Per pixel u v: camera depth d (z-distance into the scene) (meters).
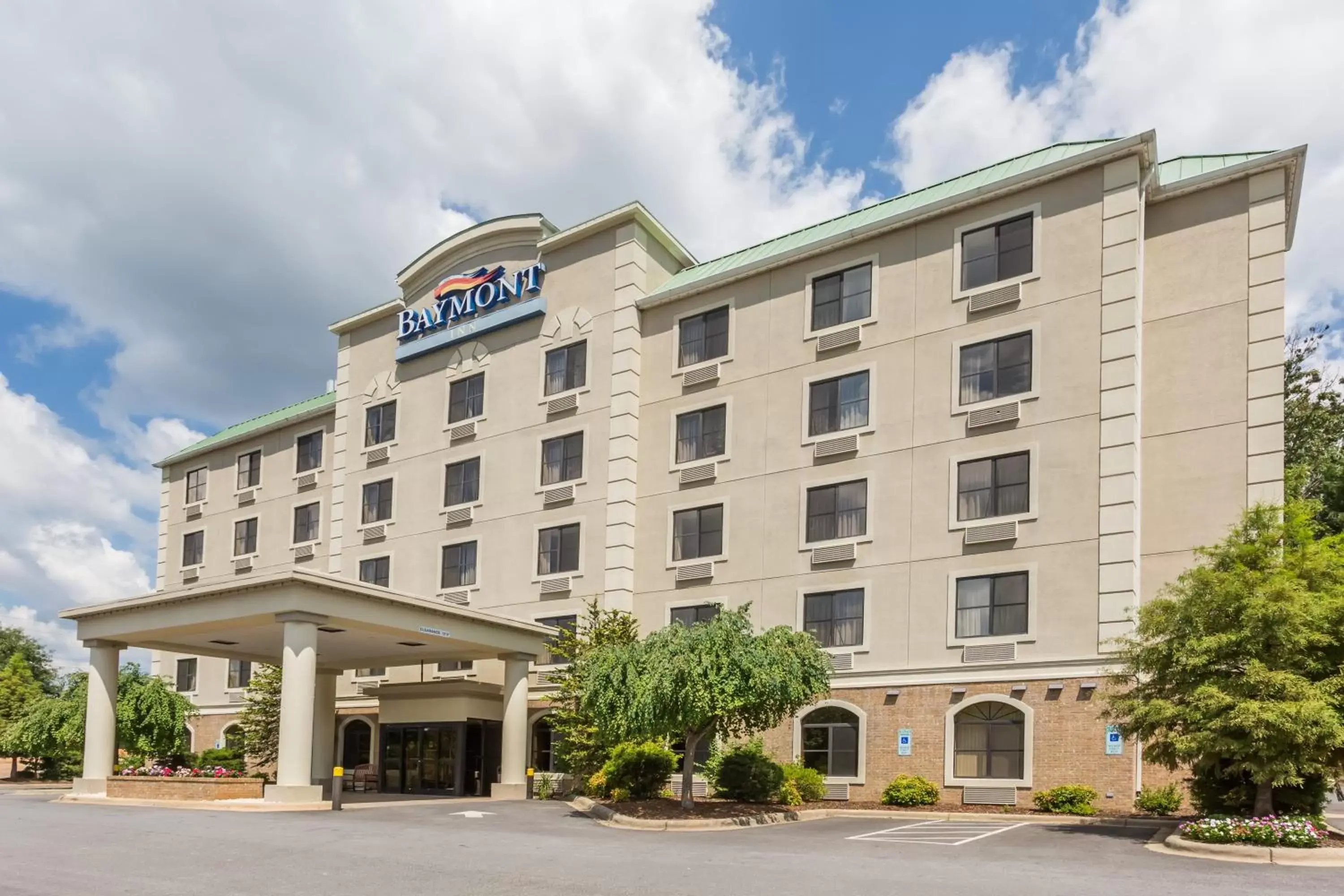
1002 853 15.88
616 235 34.47
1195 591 18.19
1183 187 25.70
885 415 28.03
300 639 24.17
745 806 22.66
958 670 25.33
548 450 34.81
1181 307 25.41
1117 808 22.36
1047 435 25.23
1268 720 15.96
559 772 30.47
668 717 20.72
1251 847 15.25
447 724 32.12
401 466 38.94
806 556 28.64
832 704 27.12
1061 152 27.39
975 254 27.55
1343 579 17.73
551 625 33.09
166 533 50.09
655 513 32.09
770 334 30.86
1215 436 24.27
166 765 36.53
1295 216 26.69
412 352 39.19
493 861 14.73
